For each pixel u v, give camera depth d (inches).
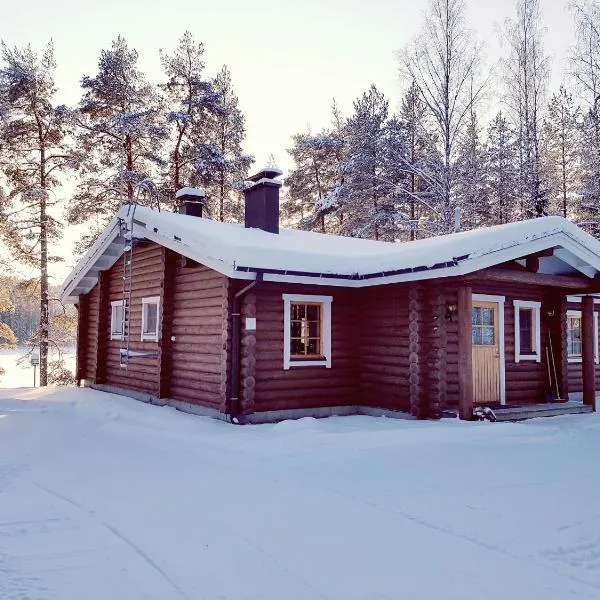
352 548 155.0
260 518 179.9
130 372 506.3
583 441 320.8
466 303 363.6
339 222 1139.9
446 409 379.9
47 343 812.0
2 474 240.2
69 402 465.4
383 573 138.9
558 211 1003.9
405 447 294.8
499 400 420.8
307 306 415.2
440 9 752.3
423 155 876.0
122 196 820.6
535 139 827.4
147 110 815.1
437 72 746.2
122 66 837.2
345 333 424.5
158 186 860.0
